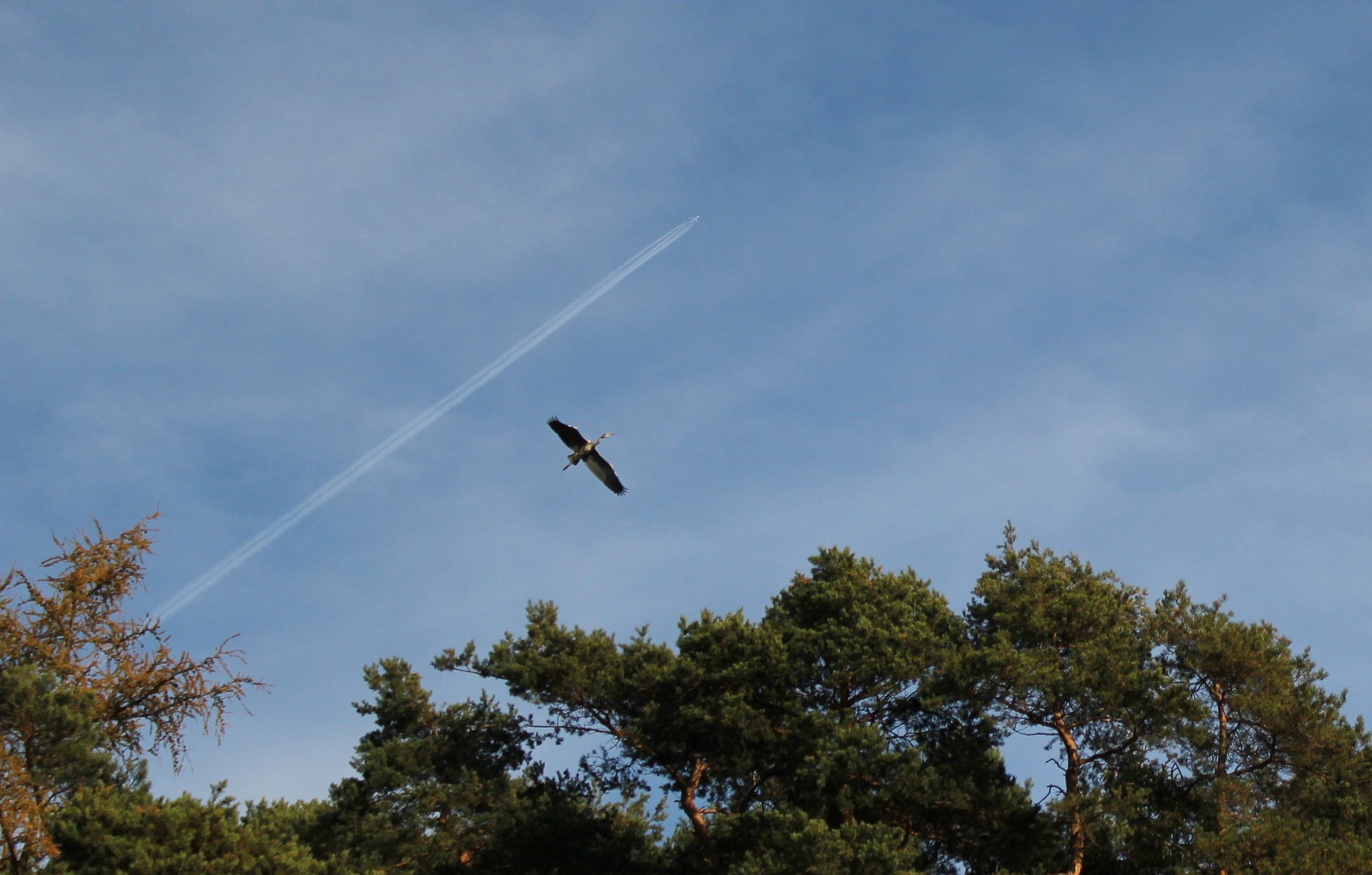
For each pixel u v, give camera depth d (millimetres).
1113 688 28062
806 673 29406
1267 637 29844
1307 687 30234
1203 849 25422
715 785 30266
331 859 23250
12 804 21375
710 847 29141
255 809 30906
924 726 30156
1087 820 26953
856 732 27094
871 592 31719
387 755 31672
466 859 31125
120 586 25234
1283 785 28297
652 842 32469
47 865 21375
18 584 24828
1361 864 24203
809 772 27078
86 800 22172
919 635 29500
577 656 31641
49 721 22328
